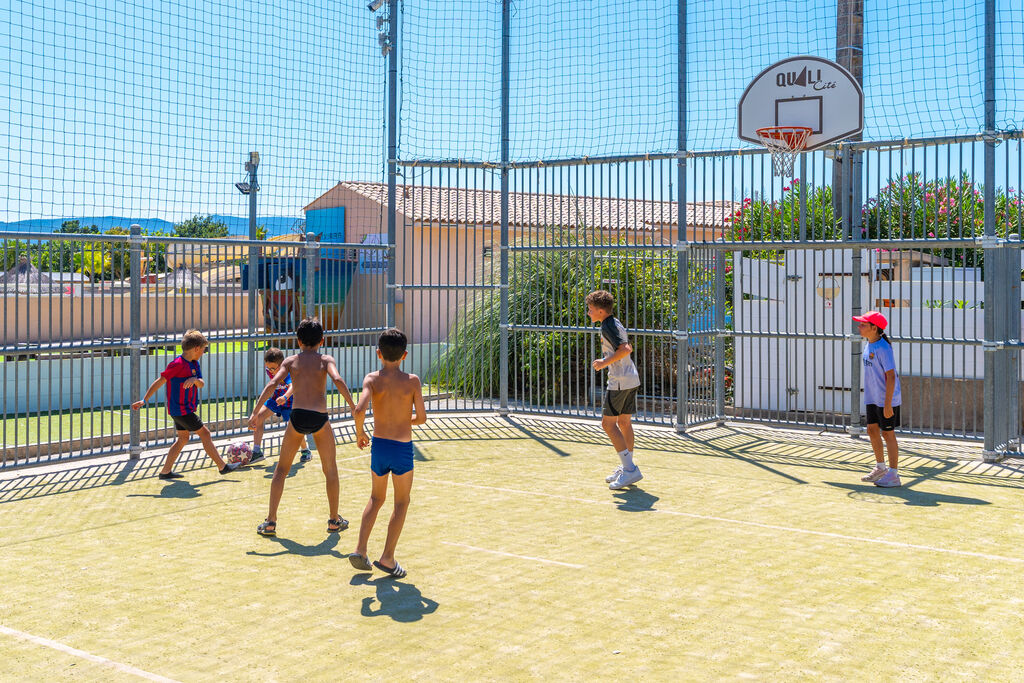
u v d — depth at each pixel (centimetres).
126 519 791
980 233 1320
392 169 1366
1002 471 992
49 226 1095
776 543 706
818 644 499
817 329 1366
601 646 498
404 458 627
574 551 685
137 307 1053
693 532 740
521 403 1554
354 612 557
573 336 1580
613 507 827
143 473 991
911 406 1301
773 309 1397
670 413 1292
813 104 1152
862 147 1119
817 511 811
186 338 964
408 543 709
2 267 986
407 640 510
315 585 609
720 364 1312
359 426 629
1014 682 447
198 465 1038
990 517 787
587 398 1504
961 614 546
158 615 554
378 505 630
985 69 1024
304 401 736
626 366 902
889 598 576
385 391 626
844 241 1125
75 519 792
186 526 767
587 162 1288
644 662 475
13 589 604
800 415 1380
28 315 965
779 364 1355
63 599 584
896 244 1089
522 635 516
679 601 572
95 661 484
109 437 1142
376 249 1346
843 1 1366
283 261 1300
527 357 1591
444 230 2141
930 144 1077
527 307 1598
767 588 597
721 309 1279
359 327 1364
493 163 1359
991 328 1025
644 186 1251
